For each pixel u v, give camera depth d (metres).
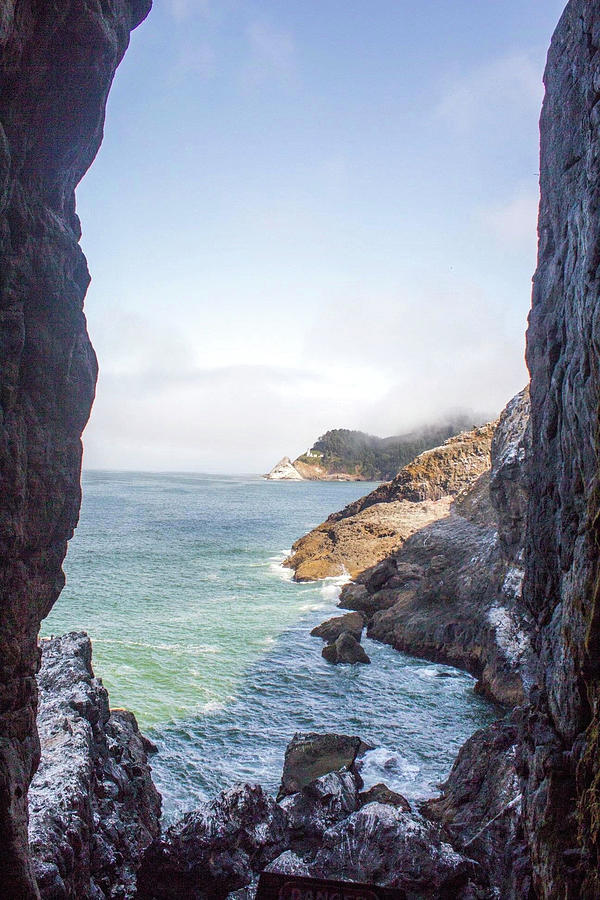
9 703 9.57
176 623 47.09
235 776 25.59
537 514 16.14
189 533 105.81
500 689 33.22
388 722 30.88
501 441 46.47
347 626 44.31
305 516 148.38
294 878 5.71
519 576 37.62
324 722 30.75
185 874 16.58
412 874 16.02
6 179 7.81
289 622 48.06
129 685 34.50
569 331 14.23
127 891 16.80
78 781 16.36
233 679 35.94
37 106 8.70
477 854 17.03
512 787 19.52
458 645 39.22
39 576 10.20
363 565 63.47
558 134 15.97
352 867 16.52
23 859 9.16
